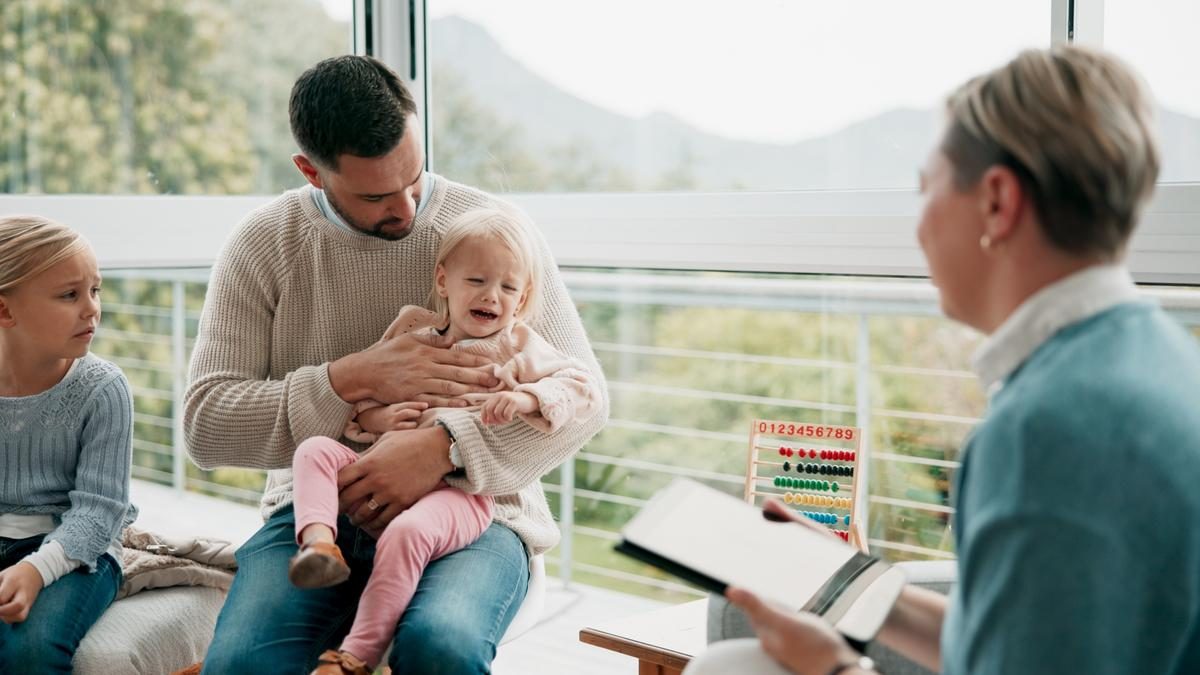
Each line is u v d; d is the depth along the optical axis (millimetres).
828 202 2061
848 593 1187
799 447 1881
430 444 1592
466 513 1602
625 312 2627
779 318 2355
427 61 2582
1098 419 864
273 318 1777
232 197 2355
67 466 1770
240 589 1562
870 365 2230
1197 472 854
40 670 1530
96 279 1729
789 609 1080
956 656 938
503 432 1626
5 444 1729
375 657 1462
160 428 2832
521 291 1709
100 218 2158
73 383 1761
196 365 1734
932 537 2178
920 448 2182
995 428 913
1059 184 912
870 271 1998
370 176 1606
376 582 1485
